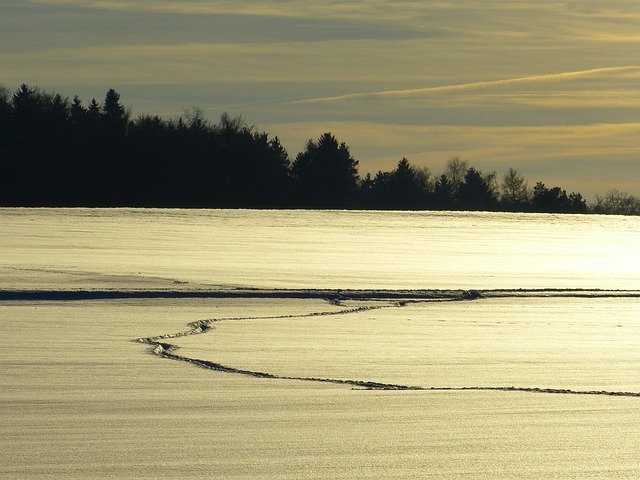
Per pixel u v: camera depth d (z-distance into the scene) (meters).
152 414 17.48
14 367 22.69
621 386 21.17
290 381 21.28
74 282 42.94
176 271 49.69
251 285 43.59
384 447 15.30
